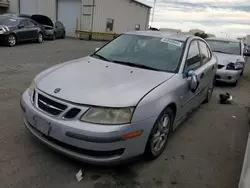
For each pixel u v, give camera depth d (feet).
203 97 15.69
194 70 12.21
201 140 11.75
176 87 9.77
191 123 13.78
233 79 22.80
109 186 7.86
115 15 70.74
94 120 7.52
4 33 36.19
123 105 7.69
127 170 8.76
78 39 63.00
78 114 7.61
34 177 7.97
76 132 7.43
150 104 8.22
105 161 7.73
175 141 11.37
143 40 12.46
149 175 8.61
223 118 15.01
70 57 32.45
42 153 9.28
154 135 8.95
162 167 9.15
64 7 66.33
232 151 10.93
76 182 7.92
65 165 8.71
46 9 68.64
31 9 71.51
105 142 7.37
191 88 11.16
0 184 7.50
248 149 8.03
